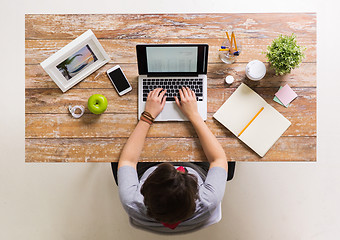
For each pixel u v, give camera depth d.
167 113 1.38
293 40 1.41
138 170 1.52
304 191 2.10
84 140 1.41
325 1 2.11
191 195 1.00
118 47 1.42
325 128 2.12
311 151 1.40
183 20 1.42
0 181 2.10
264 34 1.42
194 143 1.40
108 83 1.42
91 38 1.31
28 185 2.09
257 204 2.10
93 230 2.08
